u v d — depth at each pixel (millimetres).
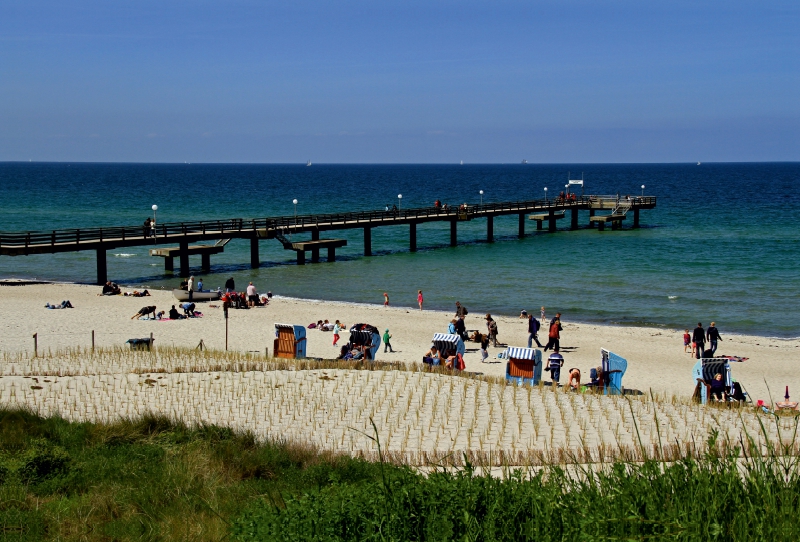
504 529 7152
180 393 18359
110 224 74688
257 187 162500
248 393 18344
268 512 8172
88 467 12438
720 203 108250
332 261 51969
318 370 20531
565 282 43906
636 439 14758
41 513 10500
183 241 44969
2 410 15594
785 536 6152
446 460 12898
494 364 25266
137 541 9594
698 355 26562
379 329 30344
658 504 6852
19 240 38125
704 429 15438
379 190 154500
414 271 47906
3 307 32938
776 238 64688
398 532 7445
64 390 18562
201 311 33281
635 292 40781
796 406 19156
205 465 12500
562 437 15023
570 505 7102
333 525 7699
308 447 13961
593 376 21312
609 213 92250
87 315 31609
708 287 42219
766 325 33219
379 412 16922
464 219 60594
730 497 6750
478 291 41125
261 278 44844
